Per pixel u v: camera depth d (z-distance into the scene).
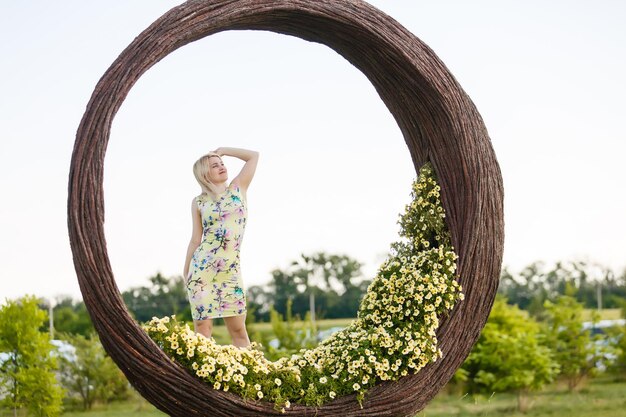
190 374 4.77
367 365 5.23
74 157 4.57
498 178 5.80
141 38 4.84
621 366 12.57
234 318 5.42
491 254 5.70
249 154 5.59
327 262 24.30
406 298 5.56
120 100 4.71
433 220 5.75
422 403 5.46
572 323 11.94
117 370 11.57
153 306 19.53
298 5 5.29
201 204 5.46
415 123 5.89
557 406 10.59
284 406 4.96
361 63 5.84
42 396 9.57
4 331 9.50
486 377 10.85
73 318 17.00
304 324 11.55
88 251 4.51
